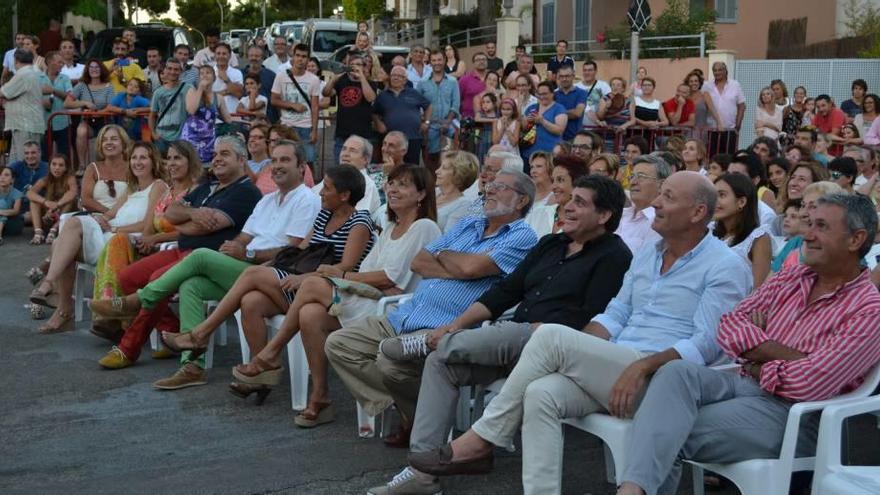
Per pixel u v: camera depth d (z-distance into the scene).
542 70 22.70
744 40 23.64
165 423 6.08
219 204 7.40
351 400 6.49
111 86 14.02
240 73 13.84
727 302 4.68
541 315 5.18
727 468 4.21
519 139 12.21
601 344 4.53
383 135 12.38
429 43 29.81
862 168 9.74
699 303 4.74
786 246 6.14
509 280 5.42
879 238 6.66
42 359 7.45
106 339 7.87
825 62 18.72
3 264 10.59
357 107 12.32
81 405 6.43
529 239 5.66
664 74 20.45
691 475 5.31
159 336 7.49
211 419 6.14
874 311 4.15
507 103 12.16
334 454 5.55
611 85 14.10
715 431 4.18
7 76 15.91
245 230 7.29
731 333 4.42
